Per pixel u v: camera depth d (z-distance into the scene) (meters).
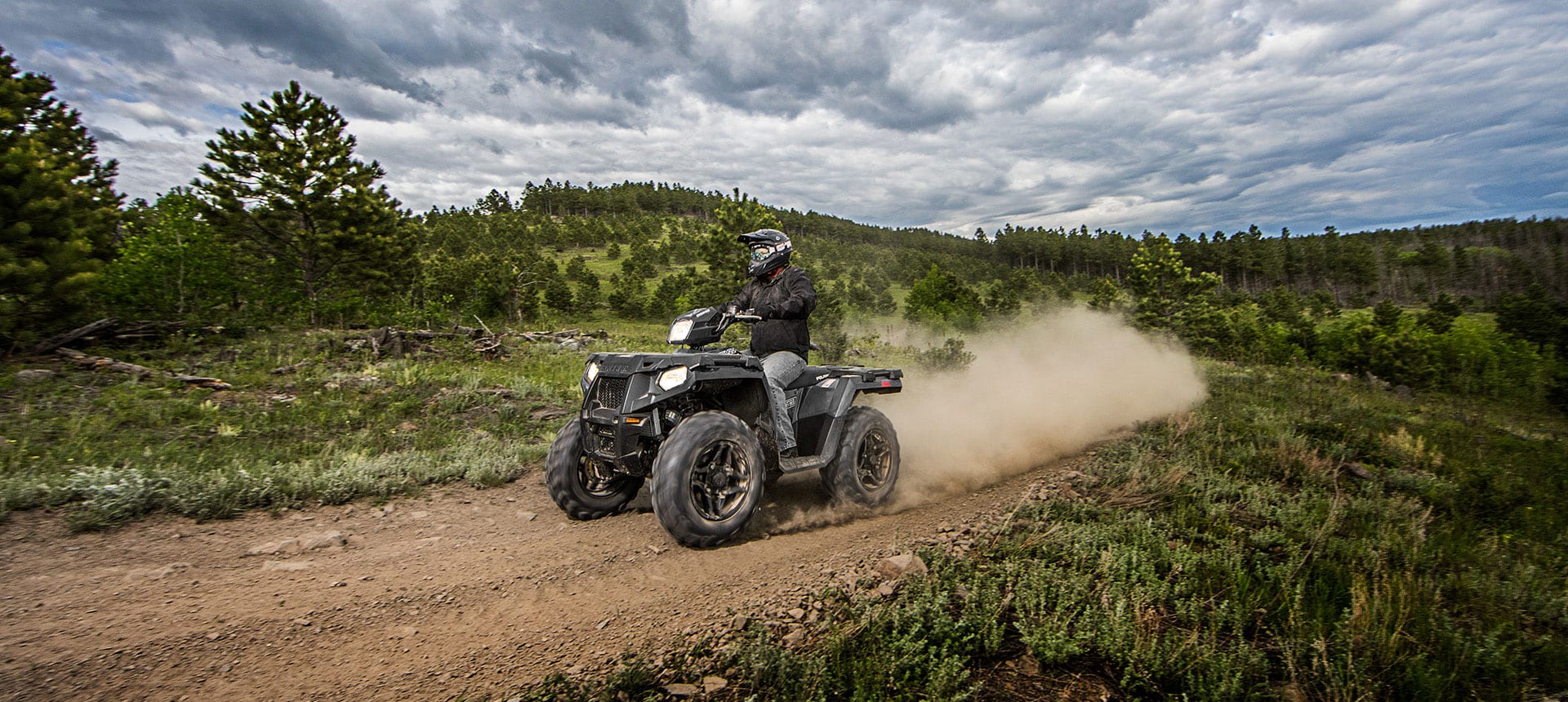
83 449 5.64
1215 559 3.72
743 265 29.77
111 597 3.23
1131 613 3.02
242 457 5.74
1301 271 140.38
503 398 8.88
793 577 3.64
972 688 2.45
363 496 5.11
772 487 5.53
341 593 3.38
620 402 4.24
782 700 2.39
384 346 12.48
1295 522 4.51
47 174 9.91
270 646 2.81
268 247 23.89
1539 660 2.90
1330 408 10.04
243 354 10.89
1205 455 6.43
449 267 46.44
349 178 23.94
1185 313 41.22
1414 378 22.72
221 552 3.93
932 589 3.28
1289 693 2.52
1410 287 137.50
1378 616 3.09
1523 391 19.08
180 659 2.68
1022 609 3.14
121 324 11.56
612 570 3.74
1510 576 3.80
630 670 2.50
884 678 2.49
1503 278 134.38
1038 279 111.19
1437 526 4.75
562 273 94.00
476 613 3.19
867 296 68.06
